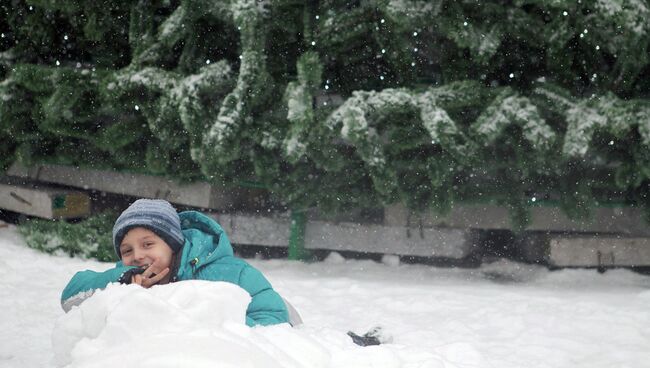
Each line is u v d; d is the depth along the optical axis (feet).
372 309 26.48
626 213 35.47
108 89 34.65
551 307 26.37
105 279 11.63
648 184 33.81
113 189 40.34
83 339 6.76
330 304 27.25
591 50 32.12
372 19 32.04
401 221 35.70
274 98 33.37
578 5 30.68
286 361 6.76
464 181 33.22
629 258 34.86
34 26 39.88
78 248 35.42
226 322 7.00
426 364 8.40
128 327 6.61
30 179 44.19
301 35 33.73
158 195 38.37
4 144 41.32
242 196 38.65
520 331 23.53
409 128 31.35
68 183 41.98
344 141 33.42
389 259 36.99
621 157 31.50
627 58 30.89
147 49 35.06
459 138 30.94
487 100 31.22
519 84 33.04
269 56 33.78
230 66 34.27
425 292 29.01
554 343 22.17
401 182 32.55
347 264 36.35
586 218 32.94
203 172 33.60
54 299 27.02
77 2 36.94
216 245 12.86
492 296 28.45
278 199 39.22
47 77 36.52
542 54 32.71
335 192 33.78
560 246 34.63
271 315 11.78
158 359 5.96
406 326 24.29
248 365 6.12
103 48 38.14
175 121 34.55
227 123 32.19
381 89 33.73
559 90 31.07
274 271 33.94
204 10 33.60
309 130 31.35
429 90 31.35
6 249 36.35
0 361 19.54
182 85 33.22
